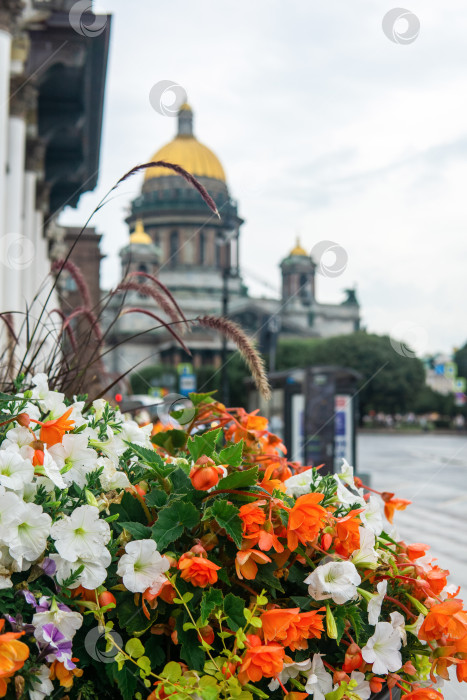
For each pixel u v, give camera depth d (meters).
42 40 14.45
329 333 107.81
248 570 1.63
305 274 97.00
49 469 1.59
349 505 1.94
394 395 80.62
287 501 1.82
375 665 1.69
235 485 1.72
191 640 1.58
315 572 1.67
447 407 85.19
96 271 16.33
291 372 13.34
